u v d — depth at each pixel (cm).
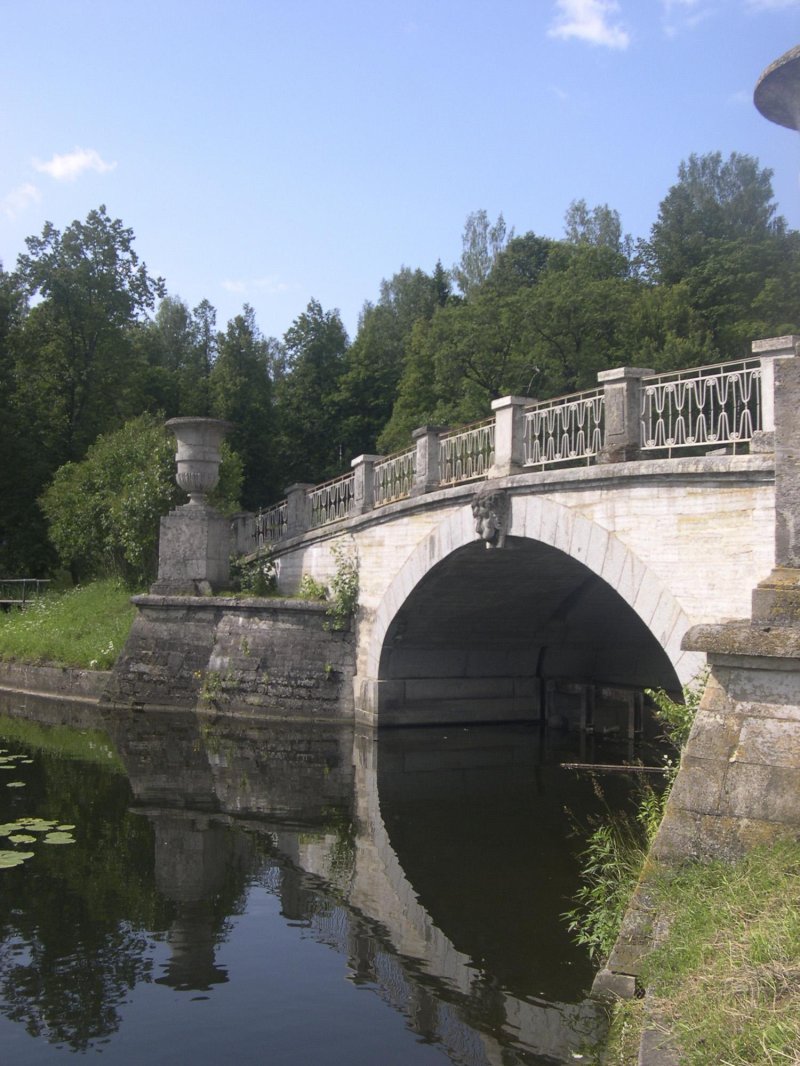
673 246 3900
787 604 532
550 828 1077
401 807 1173
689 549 951
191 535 1995
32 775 1335
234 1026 614
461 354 3312
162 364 4984
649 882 542
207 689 1864
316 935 764
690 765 546
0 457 3281
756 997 404
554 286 3216
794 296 3422
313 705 1773
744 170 4519
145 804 1179
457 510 1394
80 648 2169
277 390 4684
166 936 761
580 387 3105
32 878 898
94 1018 623
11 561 3303
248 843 1016
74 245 3481
